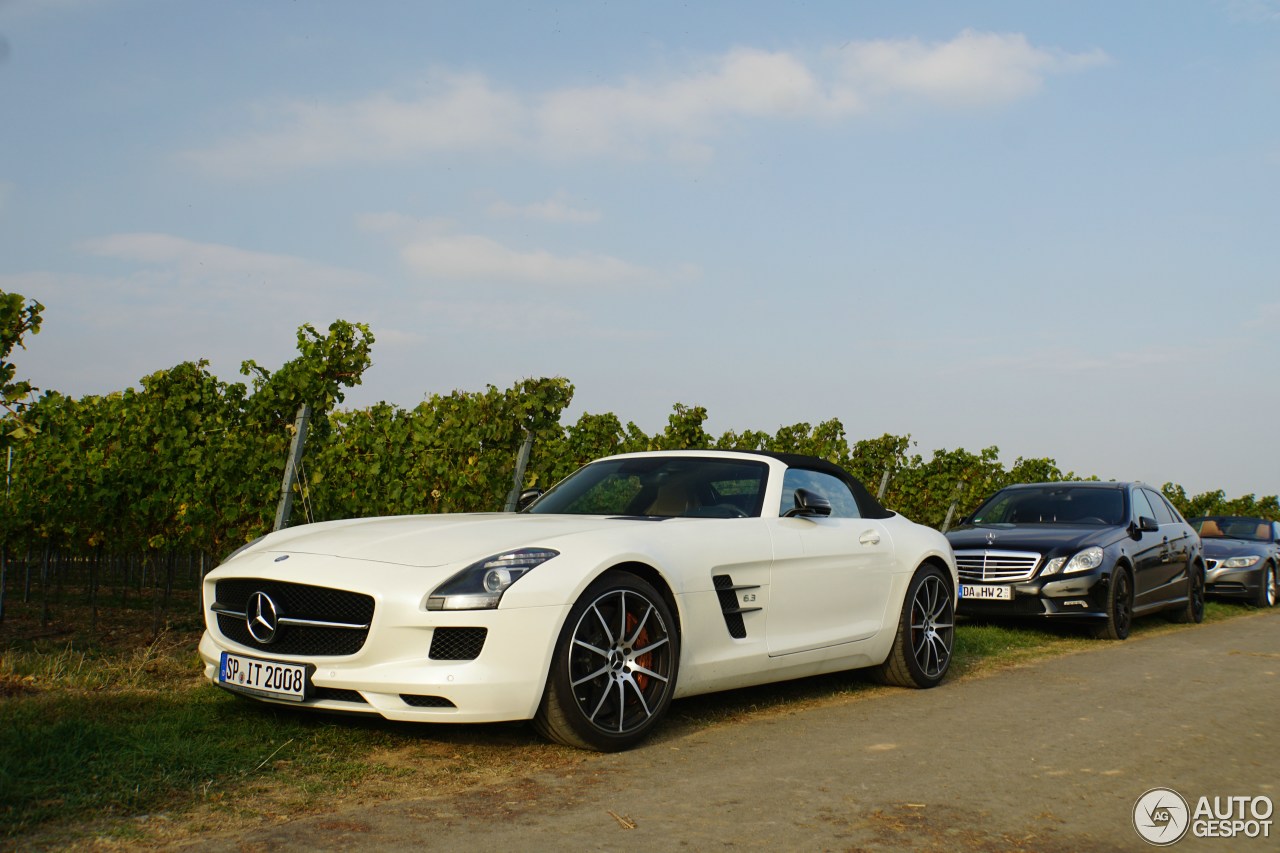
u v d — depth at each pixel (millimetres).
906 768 3957
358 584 3883
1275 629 10289
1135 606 9375
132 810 3115
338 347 7773
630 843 2990
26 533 9359
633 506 5289
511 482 9734
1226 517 15461
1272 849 3094
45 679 5047
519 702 3844
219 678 4266
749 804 3420
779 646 5051
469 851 2875
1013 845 3066
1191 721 4992
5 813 2998
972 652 7621
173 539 9266
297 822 3084
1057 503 10164
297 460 7336
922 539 6184
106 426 9945
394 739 4121
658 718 4320
